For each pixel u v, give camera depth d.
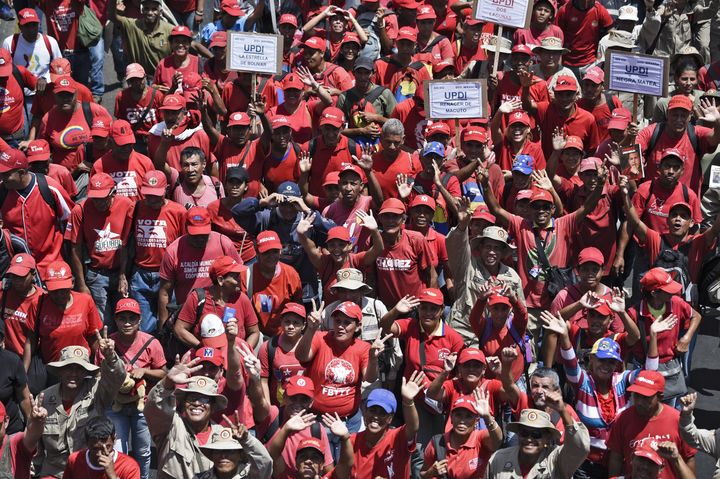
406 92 36.41
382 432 24.11
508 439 25.34
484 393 23.53
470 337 27.69
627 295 31.62
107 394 24.80
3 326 26.20
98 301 29.94
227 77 37.47
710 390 30.45
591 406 24.77
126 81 37.06
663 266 28.09
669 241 29.53
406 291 28.55
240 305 27.25
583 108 34.41
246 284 27.91
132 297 29.73
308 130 34.03
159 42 39.22
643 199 30.25
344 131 34.00
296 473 23.91
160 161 32.31
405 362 26.50
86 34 39.75
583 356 26.23
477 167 30.95
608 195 30.00
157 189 29.30
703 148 32.06
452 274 28.34
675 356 26.75
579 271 27.52
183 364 22.61
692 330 26.72
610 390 24.81
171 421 22.80
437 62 37.97
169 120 32.59
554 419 23.67
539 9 38.03
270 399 26.28
